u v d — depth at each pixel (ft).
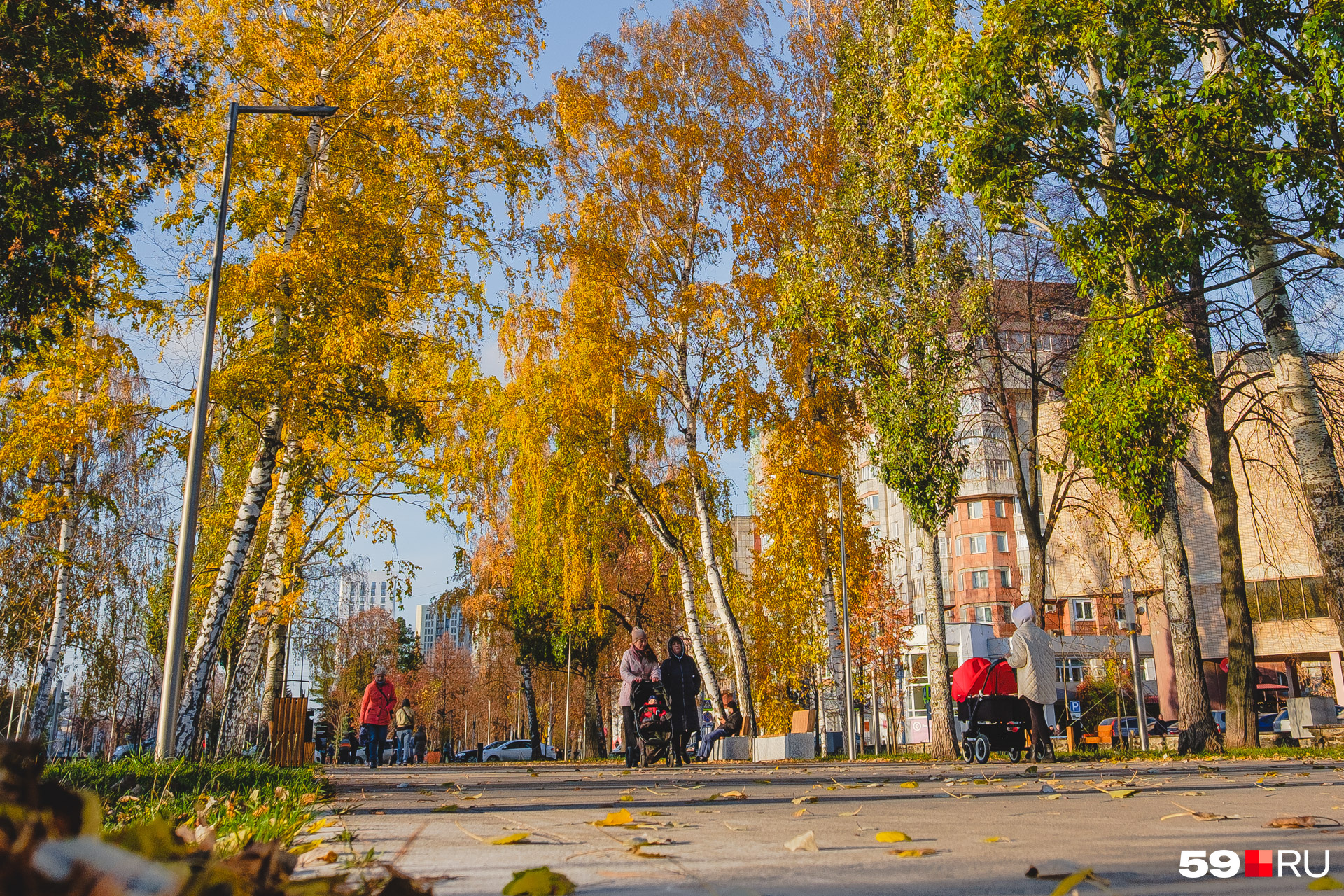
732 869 10.39
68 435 54.39
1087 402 55.83
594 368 78.18
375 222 50.78
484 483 93.20
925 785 28.32
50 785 4.03
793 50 85.05
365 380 49.55
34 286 38.32
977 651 187.93
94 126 39.29
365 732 70.44
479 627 144.46
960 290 69.26
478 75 57.72
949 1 44.98
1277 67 37.42
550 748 222.69
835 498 88.22
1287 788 25.63
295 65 54.03
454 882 9.61
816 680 105.09
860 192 71.05
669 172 82.17
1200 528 139.54
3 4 35.86
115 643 104.32
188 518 38.47
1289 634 128.77
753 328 80.02
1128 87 38.75
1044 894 8.60
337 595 101.86
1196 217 40.27
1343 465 77.25
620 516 96.84
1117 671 128.06
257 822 16.72
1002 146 40.83
